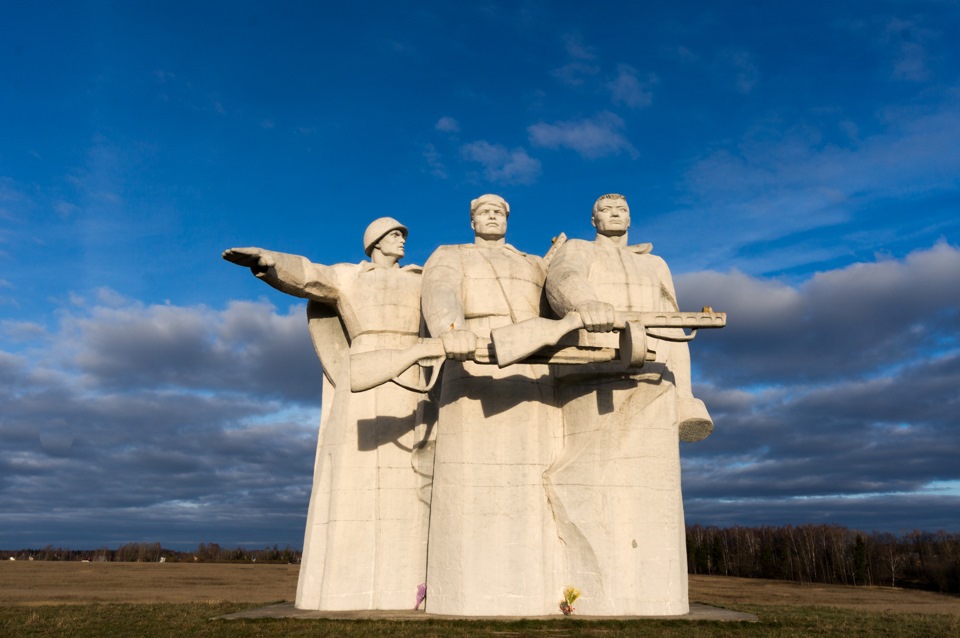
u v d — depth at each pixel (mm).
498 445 9398
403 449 10930
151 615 9719
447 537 9258
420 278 11617
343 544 10477
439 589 9250
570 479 9406
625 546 9141
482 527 9141
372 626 8227
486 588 8977
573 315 8383
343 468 10742
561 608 9133
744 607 11508
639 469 9352
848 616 9648
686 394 10203
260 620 8891
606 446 9398
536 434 9609
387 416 10977
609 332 9031
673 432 9609
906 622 8898
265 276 10328
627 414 9492
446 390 9742
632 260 10227
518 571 9062
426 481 10617
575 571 9242
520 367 9758
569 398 9836
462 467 9328
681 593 9195
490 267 10219
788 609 11148
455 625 8203
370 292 11227
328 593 10305
